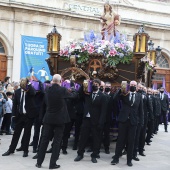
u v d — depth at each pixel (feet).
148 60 33.12
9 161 23.02
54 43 31.58
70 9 69.67
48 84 25.64
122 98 23.61
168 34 82.58
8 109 35.06
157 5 84.28
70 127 26.23
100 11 73.15
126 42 29.86
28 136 24.57
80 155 24.11
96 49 29.89
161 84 82.02
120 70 29.55
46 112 21.71
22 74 62.95
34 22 64.23
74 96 24.13
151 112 28.89
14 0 62.44
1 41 62.23
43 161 23.27
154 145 32.63
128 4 78.95
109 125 26.71
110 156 25.89
